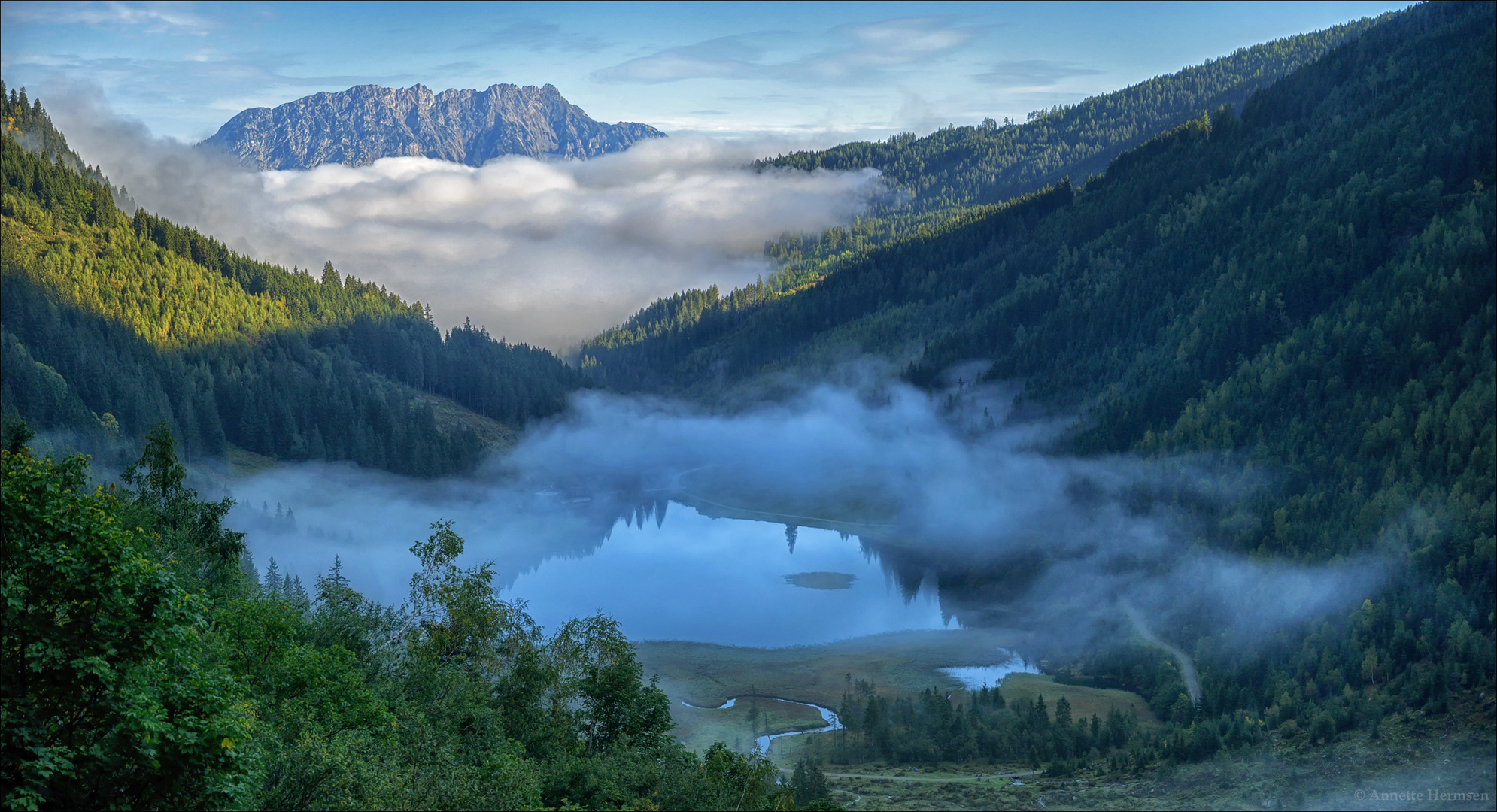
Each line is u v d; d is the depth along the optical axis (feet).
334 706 142.61
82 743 82.74
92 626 83.66
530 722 187.42
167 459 198.59
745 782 184.34
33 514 82.64
